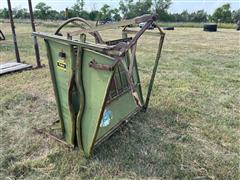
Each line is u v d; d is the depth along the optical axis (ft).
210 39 40.75
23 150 7.24
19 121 9.11
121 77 8.28
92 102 6.25
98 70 5.80
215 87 13.43
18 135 8.07
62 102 6.99
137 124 8.95
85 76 6.14
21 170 6.37
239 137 8.30
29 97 11.43
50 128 8.43
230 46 31.09
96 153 7.07
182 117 9.62
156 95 11.85
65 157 6.87
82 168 6.45
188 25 98.27
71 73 6.26
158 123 9.09
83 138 6.86
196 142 7.92
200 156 7.13
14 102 10.84
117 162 6.71
